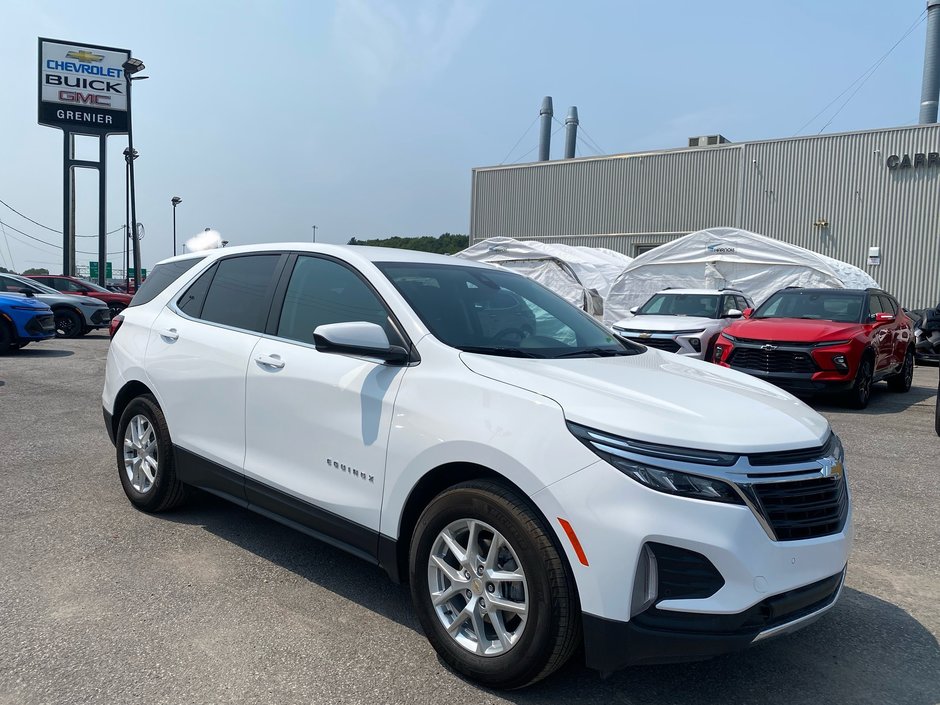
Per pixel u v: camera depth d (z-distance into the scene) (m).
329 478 3.46
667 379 3.22
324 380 3.49
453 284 3.84
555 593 2.63
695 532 2.48
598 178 30.47
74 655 3.00
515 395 2.86
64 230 34.91
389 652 3.12
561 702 2.81
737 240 17.14
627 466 2.54
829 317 10.67
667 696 2.88
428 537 3.01
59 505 4.87
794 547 2.62
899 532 4.86
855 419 9.23
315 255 4.00
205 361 4.19
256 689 2.81
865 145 24.47
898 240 23.95
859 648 3.31
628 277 18.58
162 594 3.60
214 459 4.12
